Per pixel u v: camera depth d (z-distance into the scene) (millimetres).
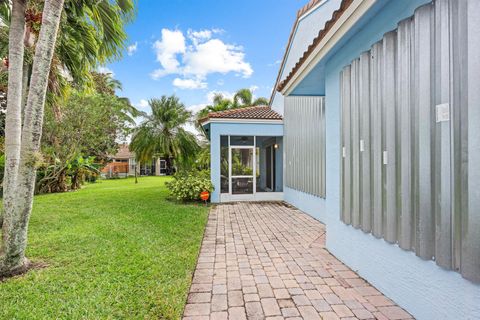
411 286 2424
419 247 2262
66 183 13852
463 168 1853
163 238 4855
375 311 2516
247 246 4574
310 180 7289
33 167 3471
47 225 5836
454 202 1932
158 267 3506
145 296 2754
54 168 12695
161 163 33688
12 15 3645
